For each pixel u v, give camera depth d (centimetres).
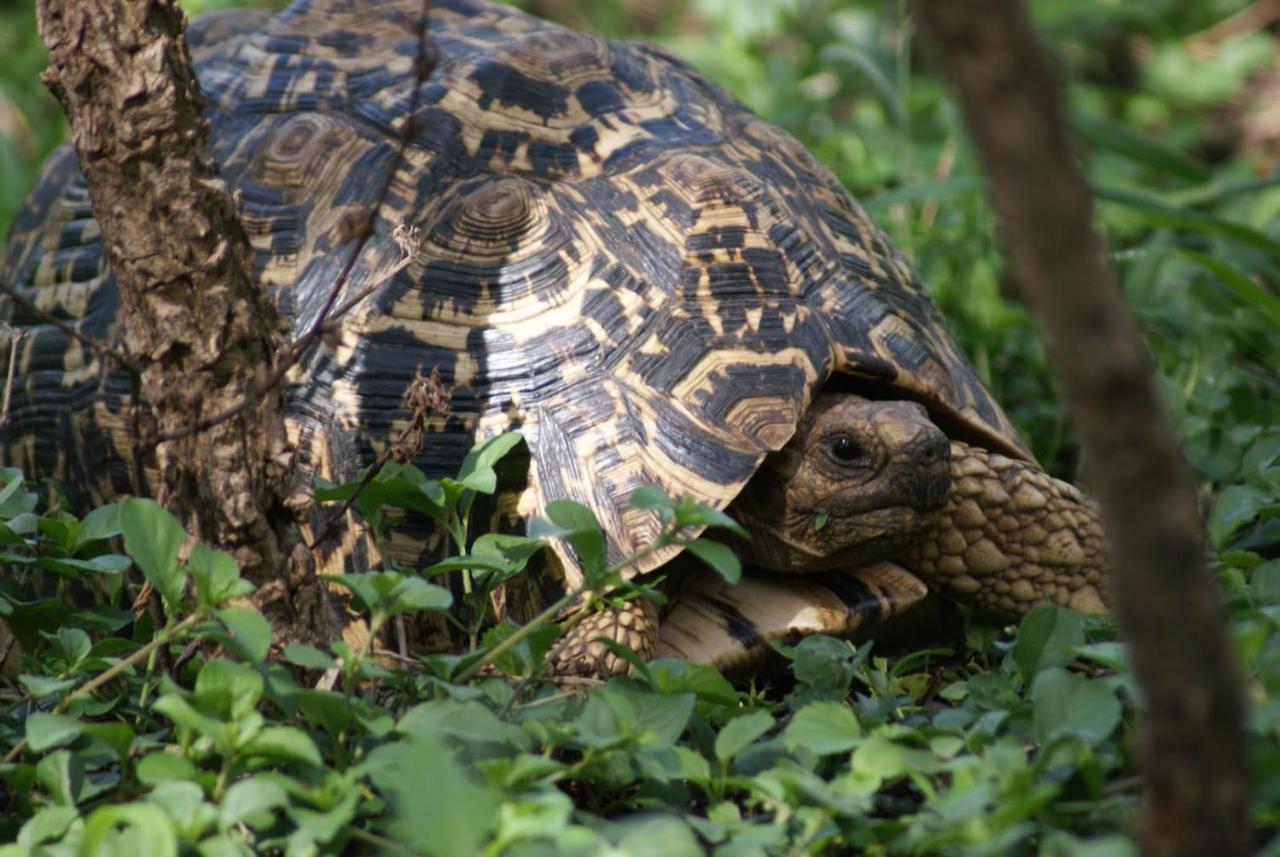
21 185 1009
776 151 567
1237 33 1432
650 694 353
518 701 383
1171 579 214
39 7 344
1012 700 393
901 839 299
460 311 484
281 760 319
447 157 516
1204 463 588
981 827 278
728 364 472
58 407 543
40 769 327
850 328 498
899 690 434
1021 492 516
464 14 585
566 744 346
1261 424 637
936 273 782
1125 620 221
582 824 305
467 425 470
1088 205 206
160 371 359
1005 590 529
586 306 481
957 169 902
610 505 450
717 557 344
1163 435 211
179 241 350
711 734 375
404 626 444
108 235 354
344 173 518
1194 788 223
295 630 377
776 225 511
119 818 286
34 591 517
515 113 530
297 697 325
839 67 1156
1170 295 789
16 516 418
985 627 515
